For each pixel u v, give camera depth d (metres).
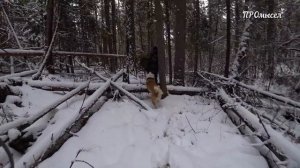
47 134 4.89
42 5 12.72
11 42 10.65
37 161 4.02
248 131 6.12
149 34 18.06
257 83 12.54
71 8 13.98
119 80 10.81
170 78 14.79
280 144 4.50
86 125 5.81
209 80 9.81
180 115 7.33
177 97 9.10
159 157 4.71
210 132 6.11
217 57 25.44
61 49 14.62
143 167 4.39
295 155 4.11
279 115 8.59
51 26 10.41
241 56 10.59
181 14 9.68
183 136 5.89
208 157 4.91
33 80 7.82
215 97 9.12
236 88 9.43
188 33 17.89
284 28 14.01
